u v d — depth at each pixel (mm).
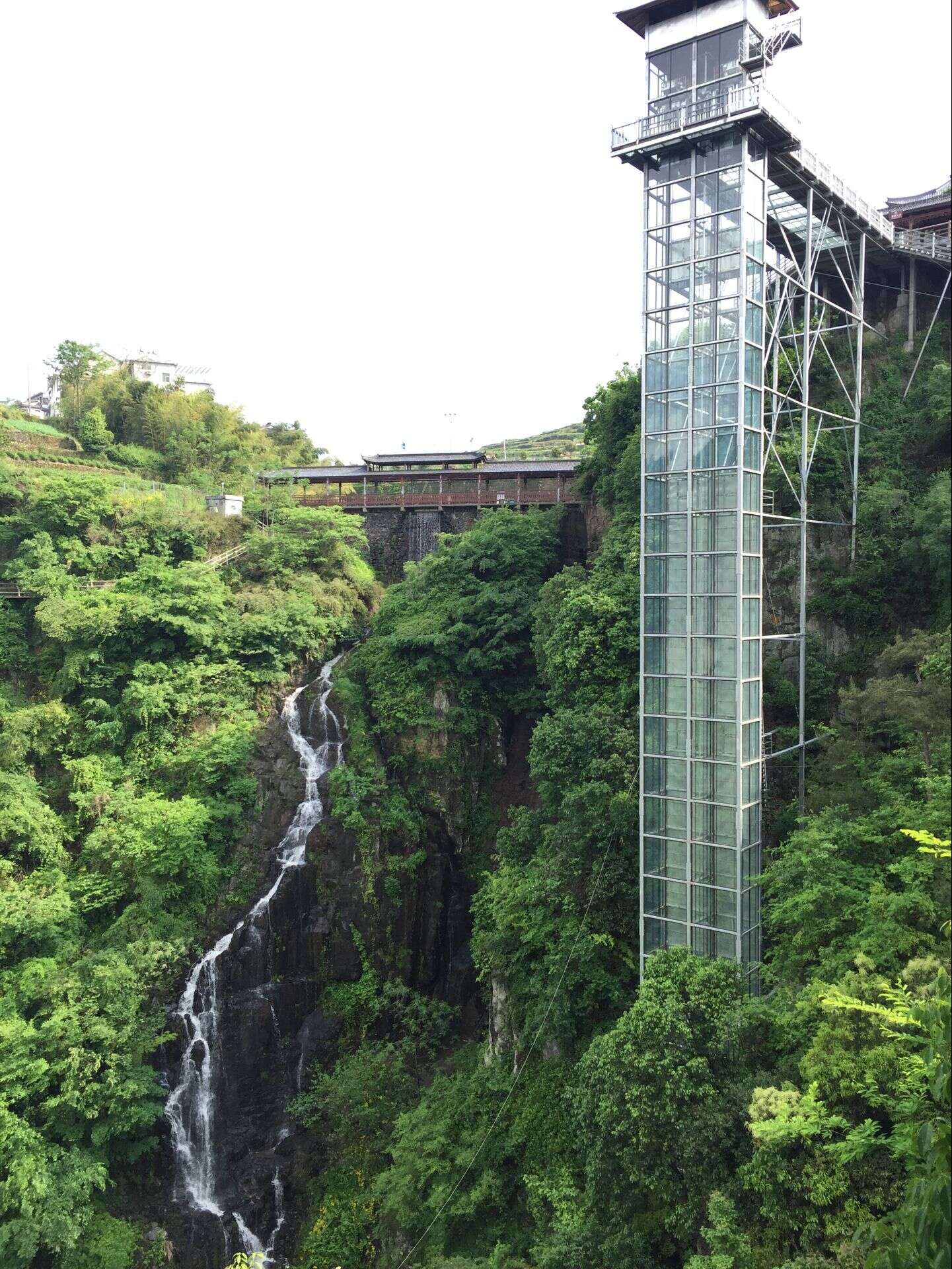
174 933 45688
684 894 36938
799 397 47031
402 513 74312
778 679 41562
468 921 51469
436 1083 41719
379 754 55156
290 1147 43375
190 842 47906
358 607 66562
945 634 34344
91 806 50594
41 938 43812
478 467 76438
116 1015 40375
